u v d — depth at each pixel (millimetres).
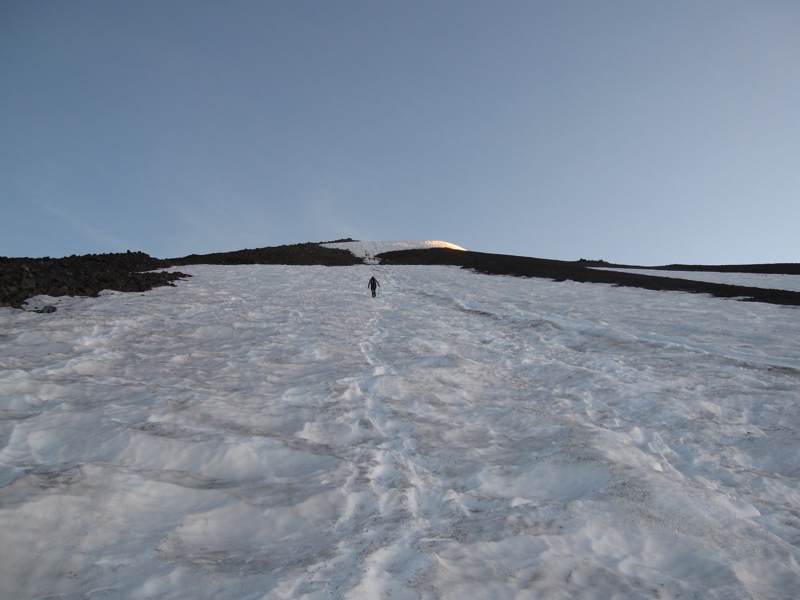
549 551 4566
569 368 12688
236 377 10672
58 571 3961
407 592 3871
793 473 7348
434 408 9438
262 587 3846
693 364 13227
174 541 4484
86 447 6309
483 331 18078
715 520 5285
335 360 12695
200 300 20375
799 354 14039
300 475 6191
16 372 8945
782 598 4141
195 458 6340
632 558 4605
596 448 7133
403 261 55156
